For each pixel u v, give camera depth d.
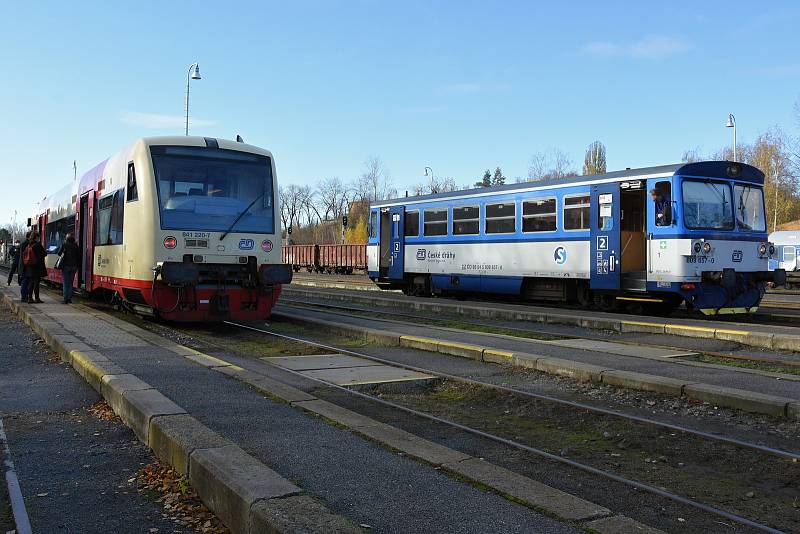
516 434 7.26
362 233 95.88
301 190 127.62
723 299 16.45
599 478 5.79
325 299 25.47
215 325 16.34
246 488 4.43
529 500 4.63
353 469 5.30
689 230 16.05
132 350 10.78
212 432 5.79
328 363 11.04
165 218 13.93
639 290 16.86
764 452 6.27
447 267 23.19
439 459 5.51
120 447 6.37
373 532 4.11
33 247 19.05
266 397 7.79
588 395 8.70
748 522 4.82
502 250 20.92
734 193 16.97
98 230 17.77
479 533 4.11
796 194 69.06
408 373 10.15
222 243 14.35
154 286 13.78
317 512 4.09
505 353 10.77
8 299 20.20
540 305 21.61
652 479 5.84
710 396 7.89
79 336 12.02
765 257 17.28
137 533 4.50
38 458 6.04
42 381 9.30
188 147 14.53
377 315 18.64
